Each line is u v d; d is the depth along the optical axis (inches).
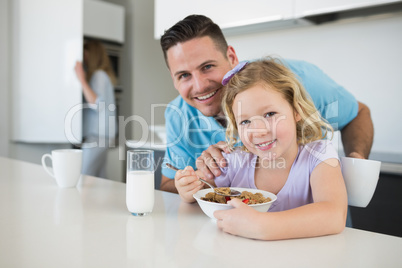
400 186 57.6
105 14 114.6
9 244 23.7
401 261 21.5
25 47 113.7
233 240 25.0
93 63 111.5
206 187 42.9
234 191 32.8
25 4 112.3
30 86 114.6
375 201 60.5
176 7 79.0
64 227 27.6
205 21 51.8
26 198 37.4
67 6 109.3
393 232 59.0
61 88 112.2
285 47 85.9
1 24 114.4
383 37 75.2
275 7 68.8
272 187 39.0
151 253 22.3
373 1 59.6
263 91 37.0
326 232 26.2
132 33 122.0
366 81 78.3
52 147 119.8
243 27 79.3
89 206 34.3
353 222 63.1
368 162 32.5
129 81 121.0
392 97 75.7
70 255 21.8
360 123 62.6
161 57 128.8
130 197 30.8
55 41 111.3
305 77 55.5
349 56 79.4
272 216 25.4
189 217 30.9
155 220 29.8
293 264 20.8
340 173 32.5
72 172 42.6
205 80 52.6
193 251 22.7
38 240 24.5
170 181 56.3
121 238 25.1
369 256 22.3
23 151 119.6
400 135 75.6
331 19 77.7
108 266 20.2
